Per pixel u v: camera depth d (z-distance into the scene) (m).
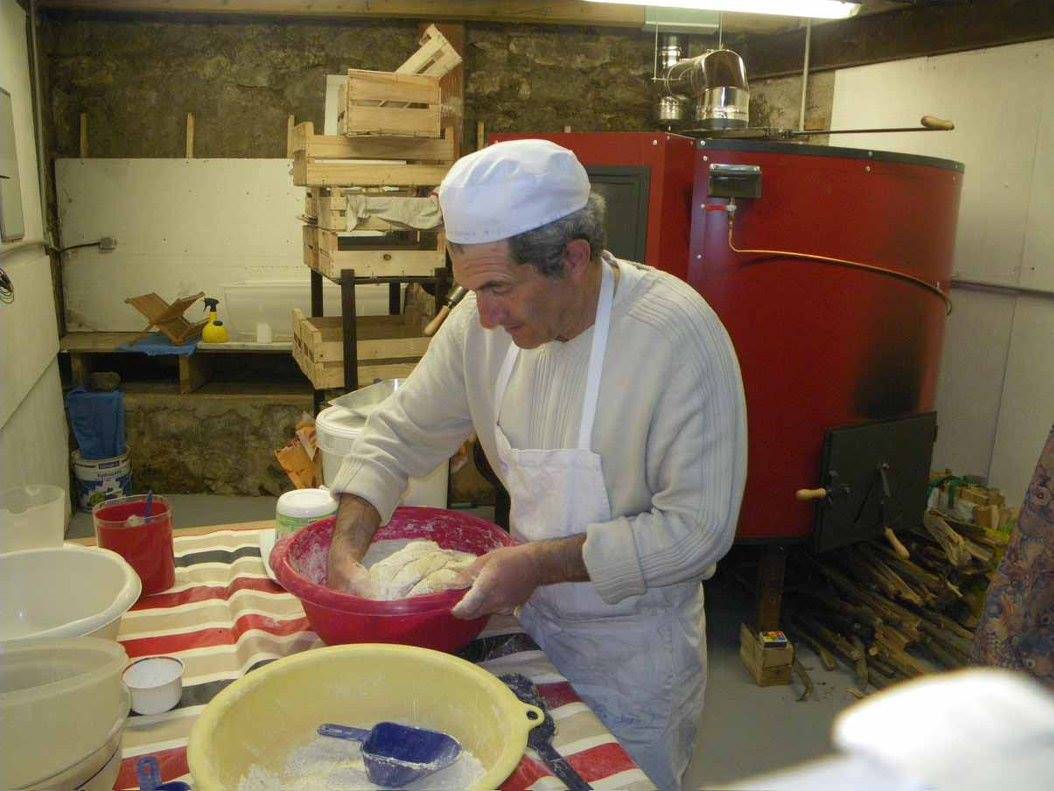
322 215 2.94
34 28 3.64
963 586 2.87
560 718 1.03
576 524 1.23
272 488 4.04
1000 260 3.05
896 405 2.61
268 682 0.92
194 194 4.09
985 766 0.32
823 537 2.51
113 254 4.11
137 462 3.98
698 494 1.13
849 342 2.46
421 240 3.01
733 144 2.29
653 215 2.33
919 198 2.50
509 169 1.02
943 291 2.66
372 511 1.32
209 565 1.45
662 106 4.05
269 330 3.98
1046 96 2.84
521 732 0.87
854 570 2.90
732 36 4.26
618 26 4.11
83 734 0.82
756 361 2.41
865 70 3.58
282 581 1.13
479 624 1.14
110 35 3.97
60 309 4.10
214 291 4.18
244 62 4.05
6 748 0.77
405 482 1.40
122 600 1.04
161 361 4.30
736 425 1.17
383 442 1.38
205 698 1.05
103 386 3.86
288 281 4.08
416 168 2.79
